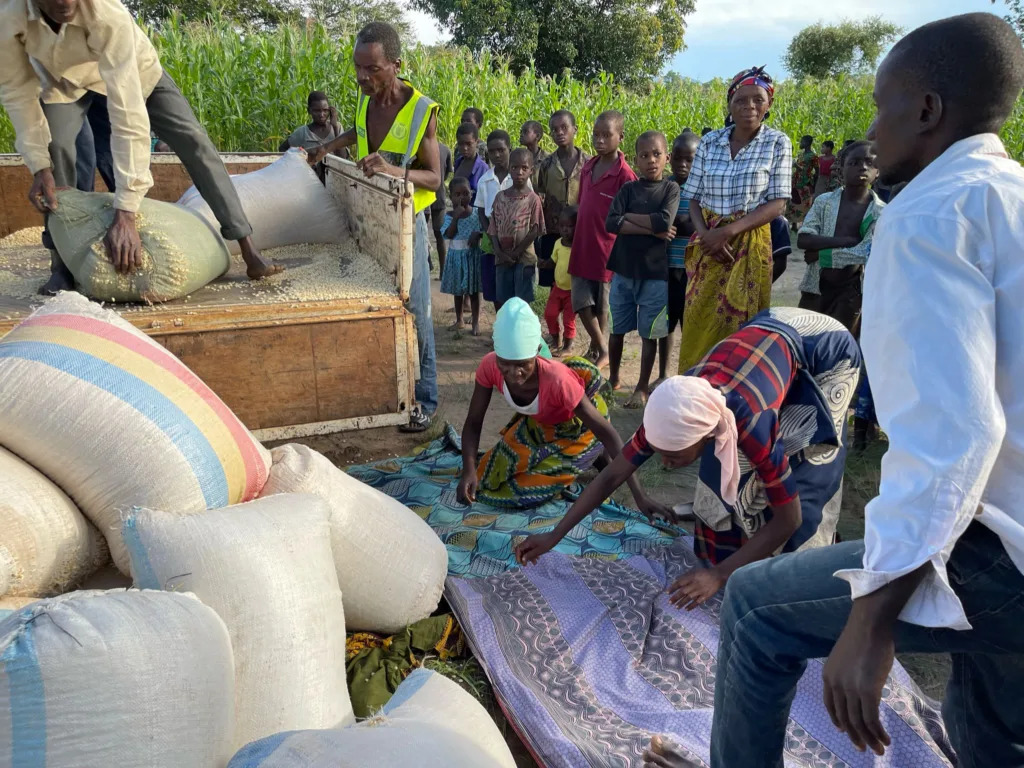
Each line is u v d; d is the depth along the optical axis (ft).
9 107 10.52
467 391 17.85
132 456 7.14
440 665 8.60
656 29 86.79
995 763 5.57
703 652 8.59
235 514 6.88
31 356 7.27
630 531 11.19
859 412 14.42
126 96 10.11
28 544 6.51
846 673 4.19
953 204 3.94
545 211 21.03
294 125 34.99
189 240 10.95
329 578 7.09
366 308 11.29
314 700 6.49
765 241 13.32
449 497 12.07
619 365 18.21
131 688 4.85
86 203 10.64
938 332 3.79
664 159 15.69
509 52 81.46
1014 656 5.00
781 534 8.50
